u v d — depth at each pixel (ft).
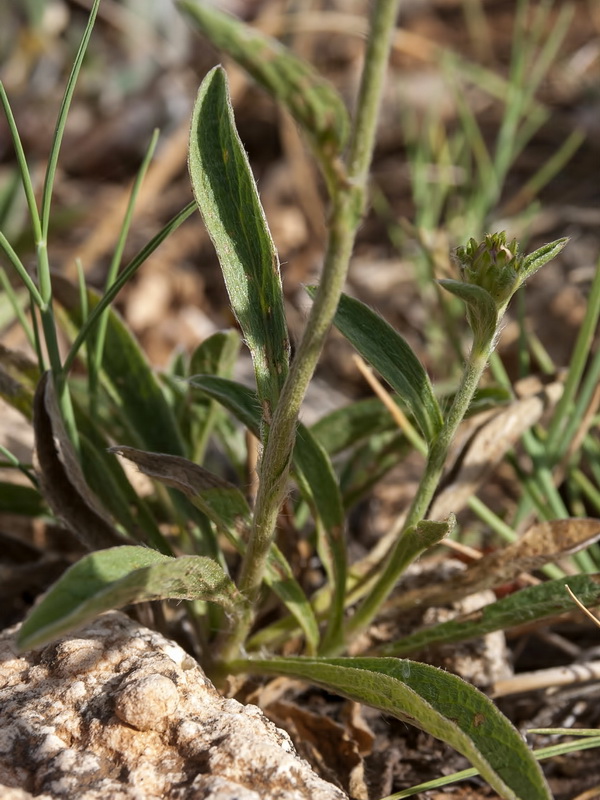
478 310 1.07
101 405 1.38
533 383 1.39
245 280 1.11
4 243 1.18
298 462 1.20
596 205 2.28
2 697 1.10
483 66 2.87
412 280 2.19
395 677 1.10
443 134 2.52
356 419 1.36
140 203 2.16
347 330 1.15
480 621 1.19
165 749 1.07
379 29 0.93
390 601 1.26
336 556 1.21
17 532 1.36
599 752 1.25
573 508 1.49
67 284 1.33
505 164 1.98
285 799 1.04
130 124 2.48
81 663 1.12
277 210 2.37
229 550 1.40
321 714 1.26
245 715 1.10
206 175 1.11
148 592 1.04
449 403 1.38
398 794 1.13
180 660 1.13
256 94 2.62
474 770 1.13
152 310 2.11
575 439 1.43
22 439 1.47
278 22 2.33
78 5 2.54
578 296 1.96
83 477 1.19
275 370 1.11
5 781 1.05
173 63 2.55
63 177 2.46
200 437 1.34
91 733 1.08
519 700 1.28
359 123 0.95
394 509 1.60
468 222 1.89
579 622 1.36
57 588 0.98
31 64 2.48
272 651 1.25
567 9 2.05
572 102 2.68
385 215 2.22
